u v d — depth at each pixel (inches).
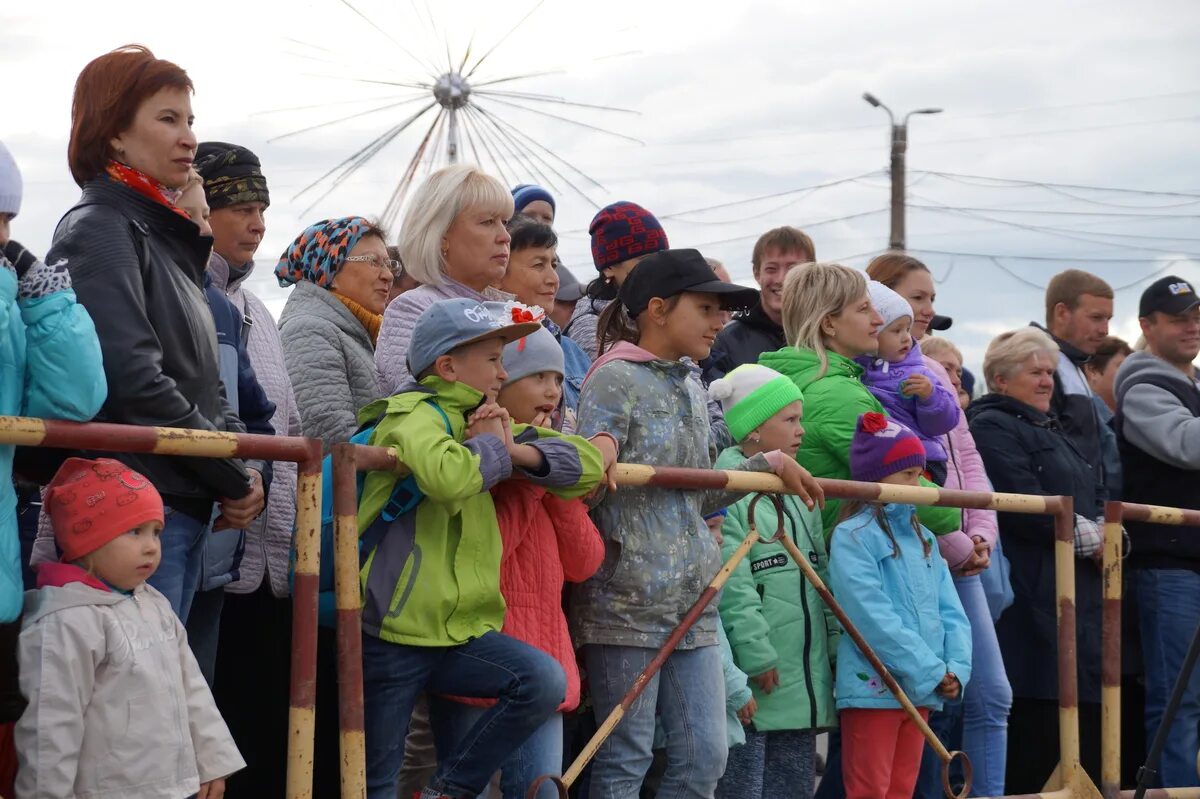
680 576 150.6
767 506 177.0
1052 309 253.3
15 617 110.3
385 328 166.4
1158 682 223.0
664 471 147.1
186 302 131.1
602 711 149.2
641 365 157.0
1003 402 218.2
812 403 185.0
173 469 125.9
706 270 159.8
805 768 174.9
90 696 111.2
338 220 177.5
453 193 167.2
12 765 115.3
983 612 196.1
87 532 114.1
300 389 163.2
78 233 126.5
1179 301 238.2
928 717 179.3
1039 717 214.8
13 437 108.3
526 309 136.2
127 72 130.4
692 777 150.6
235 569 143.7
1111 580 196.4
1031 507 185.3
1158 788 200.1
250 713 162.2
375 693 131.1
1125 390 237.5
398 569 130.7
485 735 129.0
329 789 164.2
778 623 172.1
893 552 174.2
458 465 125.7
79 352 114.0
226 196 162.6
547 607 141.2
